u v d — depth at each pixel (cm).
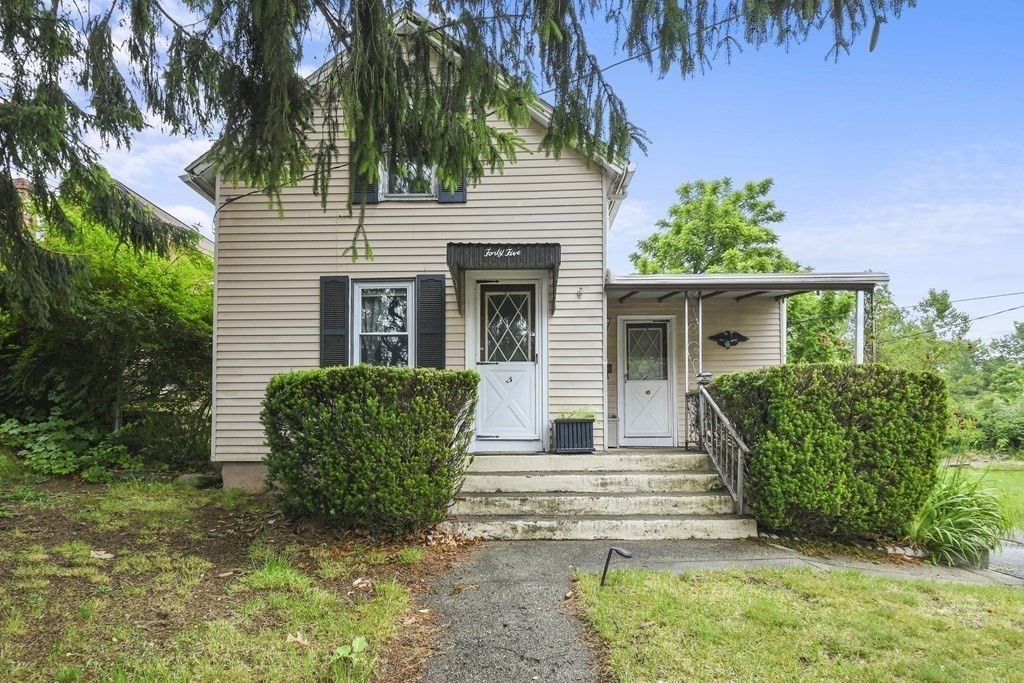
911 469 583
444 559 539
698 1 375
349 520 592
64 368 979
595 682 322
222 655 339
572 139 467
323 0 402
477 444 844
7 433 923
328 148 490
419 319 854
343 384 577
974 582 510
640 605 418
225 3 412
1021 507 875
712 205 2177
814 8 361
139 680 307
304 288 863
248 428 851
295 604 415
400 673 333
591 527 611
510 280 863
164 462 986
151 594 425
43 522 587
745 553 559
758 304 1080
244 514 677
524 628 391
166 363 1020
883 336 1532
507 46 410
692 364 1066
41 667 316
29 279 642
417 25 430
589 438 792
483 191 865
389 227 866
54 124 549
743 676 324
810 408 587
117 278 988
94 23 493
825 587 459
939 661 345
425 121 452
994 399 2156
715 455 716
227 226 866
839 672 330
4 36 530
